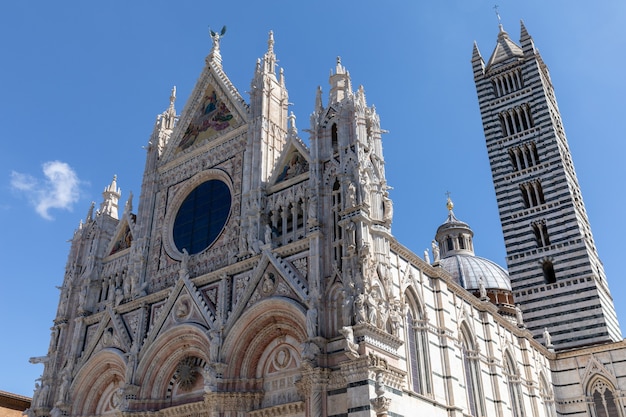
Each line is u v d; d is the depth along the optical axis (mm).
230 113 53156
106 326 49344
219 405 38156
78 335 51000
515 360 56469
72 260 57375
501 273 86125
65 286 55938
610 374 63469
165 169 55750
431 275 45812
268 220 44875
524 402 55094
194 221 50656
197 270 46656
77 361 49688
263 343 40375
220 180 50625
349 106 42188
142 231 52562
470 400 46438
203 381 42375
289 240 42344
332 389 33719
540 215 76062
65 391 48000
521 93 84688
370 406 30969
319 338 34719
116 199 60625
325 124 43406
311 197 40469
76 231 59219
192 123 56188
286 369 38688
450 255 92625
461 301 49344
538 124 81125
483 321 52656
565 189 75500
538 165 78750
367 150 40656
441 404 40469
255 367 40250
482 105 87250
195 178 52281
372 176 39438
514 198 78688
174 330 43625
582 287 70000
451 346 44312
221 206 49156
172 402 43688
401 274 41156
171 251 50156
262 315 39688
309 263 38531
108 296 53156
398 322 36000
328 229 38969
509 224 77750
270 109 50500
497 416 49188
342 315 34844
